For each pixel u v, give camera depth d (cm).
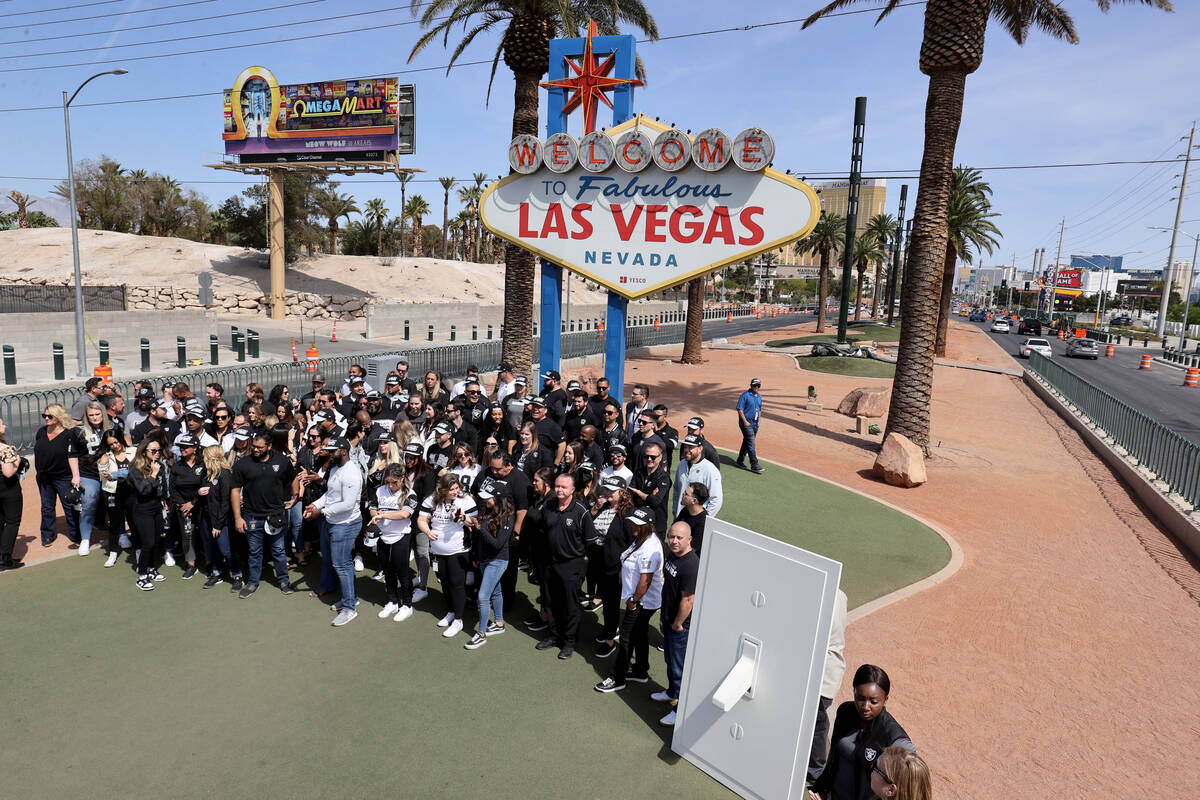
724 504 1169
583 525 659
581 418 1012
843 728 404
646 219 1111
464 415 1061
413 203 8425
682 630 573
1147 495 1321
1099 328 8412
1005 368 3444
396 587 754
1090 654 733
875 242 7325
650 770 520
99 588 789
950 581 909
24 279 4547
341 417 1049
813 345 3747
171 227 6731
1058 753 567
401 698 598
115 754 514
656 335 4200
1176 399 3044
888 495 1316
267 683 612
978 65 1468
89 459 866
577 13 2011
